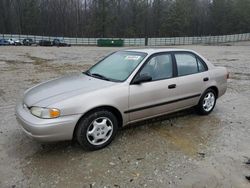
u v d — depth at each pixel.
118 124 4.24
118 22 77.75
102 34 74.75
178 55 4.96
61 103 3.55
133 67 4.37
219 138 4.45
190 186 3.15
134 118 4.30
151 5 83.56
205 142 4.29
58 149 3.97
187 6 80.88
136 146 4.09
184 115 5.54
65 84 4.21
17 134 4.50
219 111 5.95
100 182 3.20
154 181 3.23
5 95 7.19
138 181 3.23
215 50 33.81
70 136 3.66
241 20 83.38
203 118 5.41
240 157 3.83
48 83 4.47
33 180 3.22
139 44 57.12
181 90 4.84
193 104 5.21
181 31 78.75
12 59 18.19
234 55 24.89
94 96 3.78
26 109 3.82
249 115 5.70
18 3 75.12
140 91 4.22
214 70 5.57
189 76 5.00
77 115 3.63
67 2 80.12
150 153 3.89
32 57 20.28
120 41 50.34
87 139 3.80
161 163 3.62
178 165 3.58
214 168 3.53
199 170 3.47
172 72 4.77
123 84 4.10
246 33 79.75
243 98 7.26
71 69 13.24
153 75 4.50
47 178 3.26
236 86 9.07
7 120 5.14
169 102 4.68
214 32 87.06
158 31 81.44
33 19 75.25
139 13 78.75
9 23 75.44
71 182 3.19
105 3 73.12
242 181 3.26
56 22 79.50
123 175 3.34
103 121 3.93
